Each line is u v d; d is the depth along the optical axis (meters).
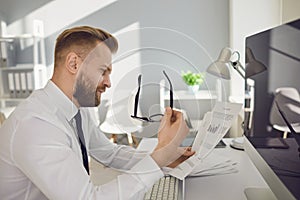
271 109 0.85
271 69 0.86
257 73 1.00
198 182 1.09
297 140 0.67
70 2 3.56
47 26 3.63
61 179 0.74
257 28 2.88
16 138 0.78
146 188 0.81
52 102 0.82
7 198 0.86
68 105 0.82
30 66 3.57
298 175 0.67
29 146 0.75
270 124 0.86
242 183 1.07
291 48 0.71
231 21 3.08
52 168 0.74
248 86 1.14
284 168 0.75
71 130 0.85
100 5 3.51
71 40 0.75
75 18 3.58
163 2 3.40
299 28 0.66
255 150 1.02
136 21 3.47
